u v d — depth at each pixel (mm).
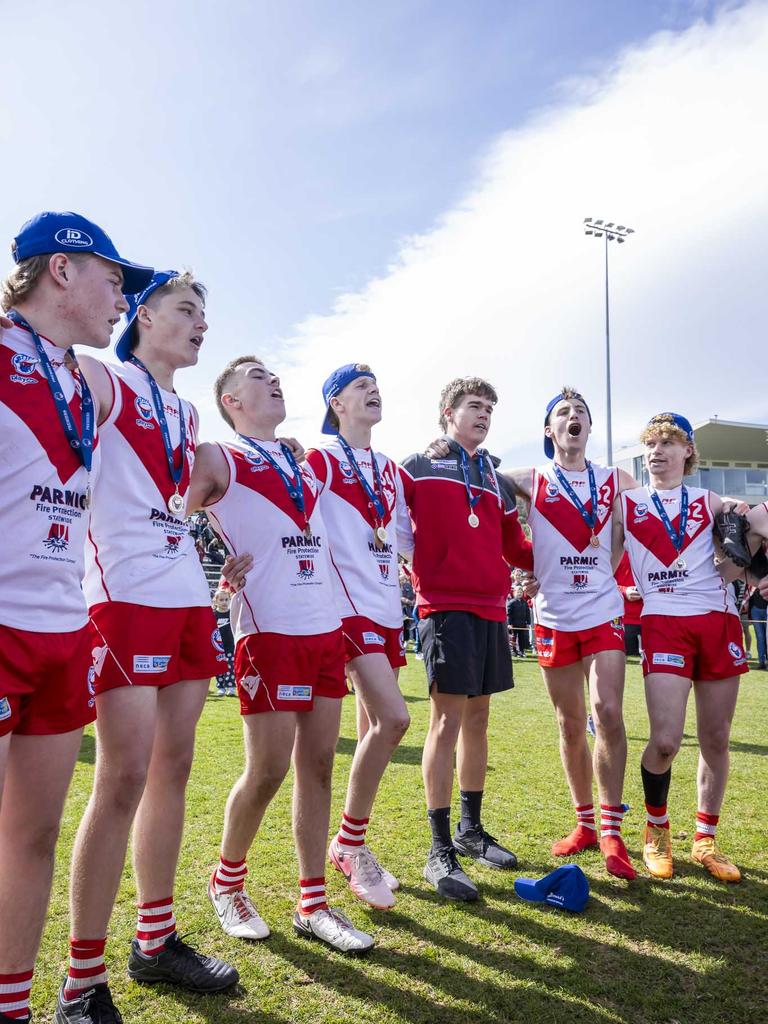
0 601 1814
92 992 2148
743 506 3709
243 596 2900
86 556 2391
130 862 3541
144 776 2285
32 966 1924
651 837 3586
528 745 6180
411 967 2576
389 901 3020
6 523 1845
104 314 2162
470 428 3928
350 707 8625
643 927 2918
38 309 2080
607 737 3596
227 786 4781
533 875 3439
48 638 1897
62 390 2049
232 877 2846
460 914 3012
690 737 6969
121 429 2410
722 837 3957
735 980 2527
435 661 3559
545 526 3986
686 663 3602
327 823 2861
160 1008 2291
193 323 2691
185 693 2506
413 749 6098
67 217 2115
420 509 3797
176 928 2811
